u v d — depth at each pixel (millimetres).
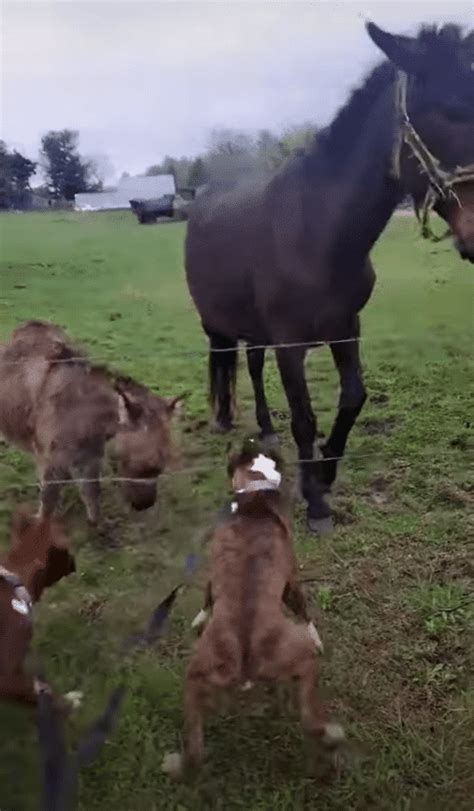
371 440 4609
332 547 3879
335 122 3516
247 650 2508
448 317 4406
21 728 2809
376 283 4301
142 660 3164
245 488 2951
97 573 3625
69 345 3854
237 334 4305
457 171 3133
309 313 3773
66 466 3623
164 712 2936
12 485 4094
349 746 2752
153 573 3615
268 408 4930
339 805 2564
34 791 2584
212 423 4504
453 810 2545
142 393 3592
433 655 3217
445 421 4676
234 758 2752
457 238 3189
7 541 3527
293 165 3684
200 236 4074
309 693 2566
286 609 2889
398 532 4000
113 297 4348
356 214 3521
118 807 2574
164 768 2668
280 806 2564
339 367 3900
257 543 2754
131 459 3461
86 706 2918
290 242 3637
